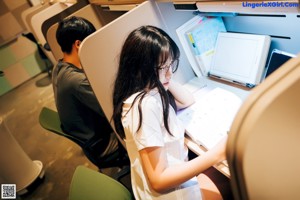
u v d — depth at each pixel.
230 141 0.44
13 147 2.26
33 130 3.46
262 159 0.46
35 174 2.45
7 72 4.88
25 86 4.98
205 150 1.03
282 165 0.49
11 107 4.35
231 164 0.46
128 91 0.98
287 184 0.53
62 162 2.69
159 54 0.93
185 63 1.49
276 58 1.11
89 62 1.19
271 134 0.44
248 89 1.24
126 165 1.70
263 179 0.49
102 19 1.95
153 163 0.87
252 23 1.24
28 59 5.03
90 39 1.16
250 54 1.22
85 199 0.96
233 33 1.32
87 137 1.57
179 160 1.00
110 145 1.61
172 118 1.03
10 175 2.27
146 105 0.90
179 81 1.51
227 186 1.16
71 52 1.62
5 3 4.43
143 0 1.35
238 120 0.43
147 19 1.28
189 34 1.38
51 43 2.07
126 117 0.95
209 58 1.46
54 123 1.60
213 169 1.24
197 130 1.09
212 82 1.43
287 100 0.42
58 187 2.39
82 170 1.02
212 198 1.09
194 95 1.37
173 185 0.87
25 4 4.58
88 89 1.48
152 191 0.97
